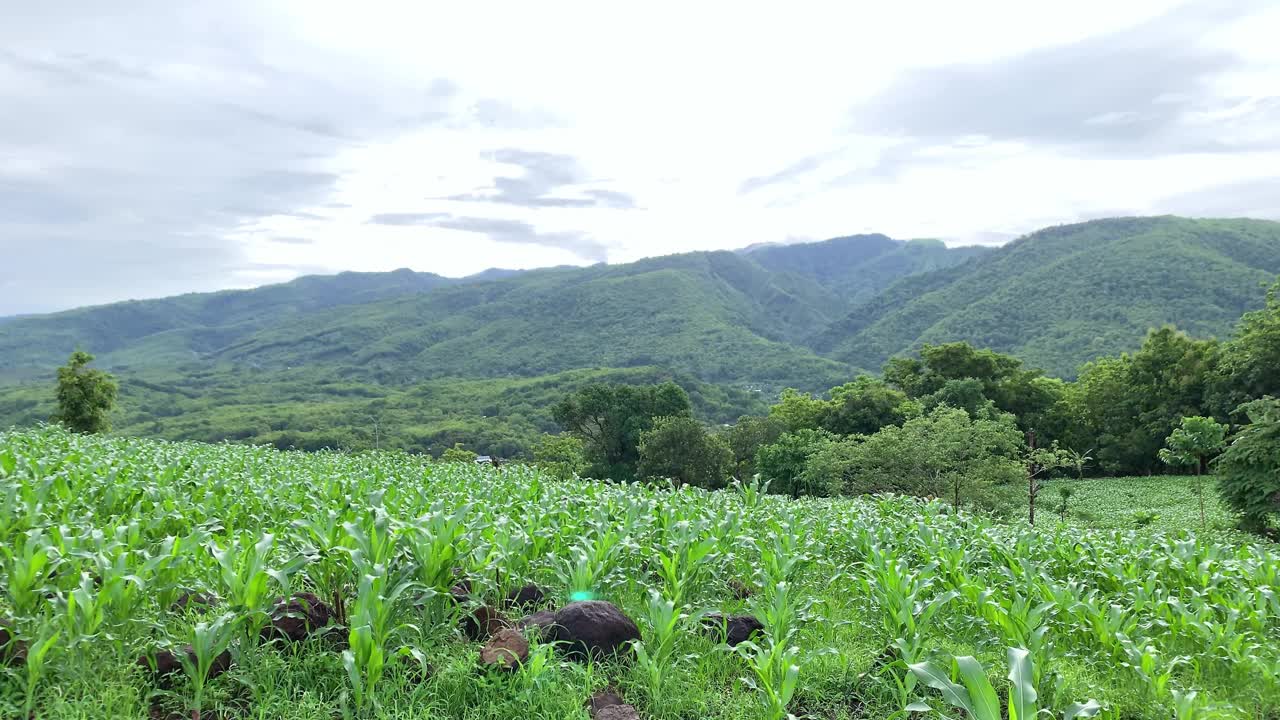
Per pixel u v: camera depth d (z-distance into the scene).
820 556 10.68
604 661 6.48
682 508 12.30
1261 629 8.55
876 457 30.66
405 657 5.88
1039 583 9.05
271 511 10.27
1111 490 47.09
